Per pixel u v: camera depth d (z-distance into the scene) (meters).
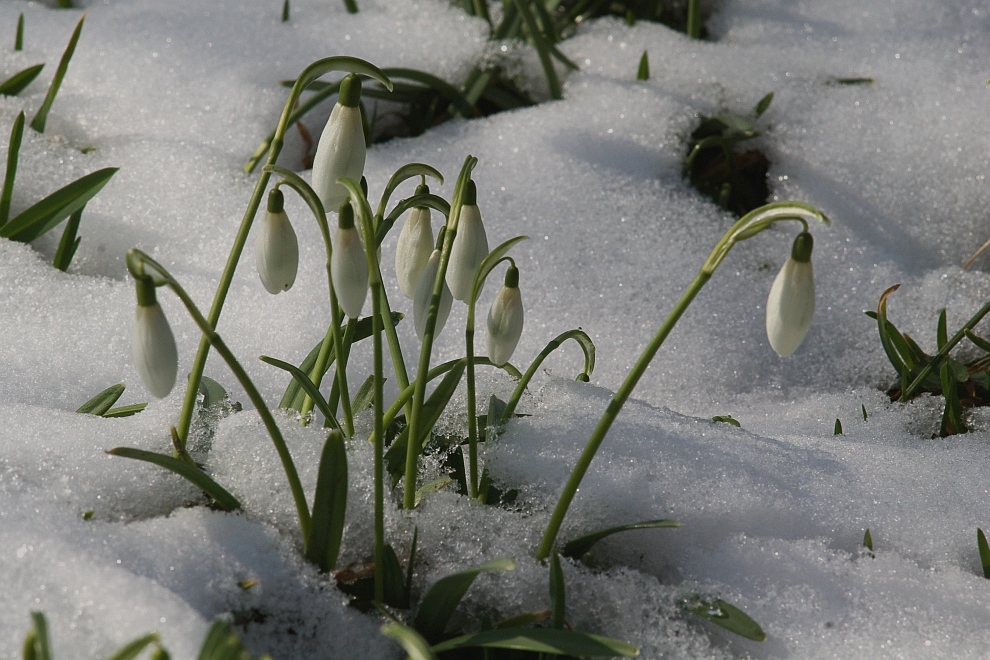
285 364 0.77
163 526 0.75
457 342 0.88
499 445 0.79
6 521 0.74
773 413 0.87
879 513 0.79
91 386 0.83
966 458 0.82
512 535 0.77
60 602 0.72
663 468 0.79
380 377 0.73
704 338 0.89
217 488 0.75
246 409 0.83
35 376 0.83
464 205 0.73
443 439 0.80
